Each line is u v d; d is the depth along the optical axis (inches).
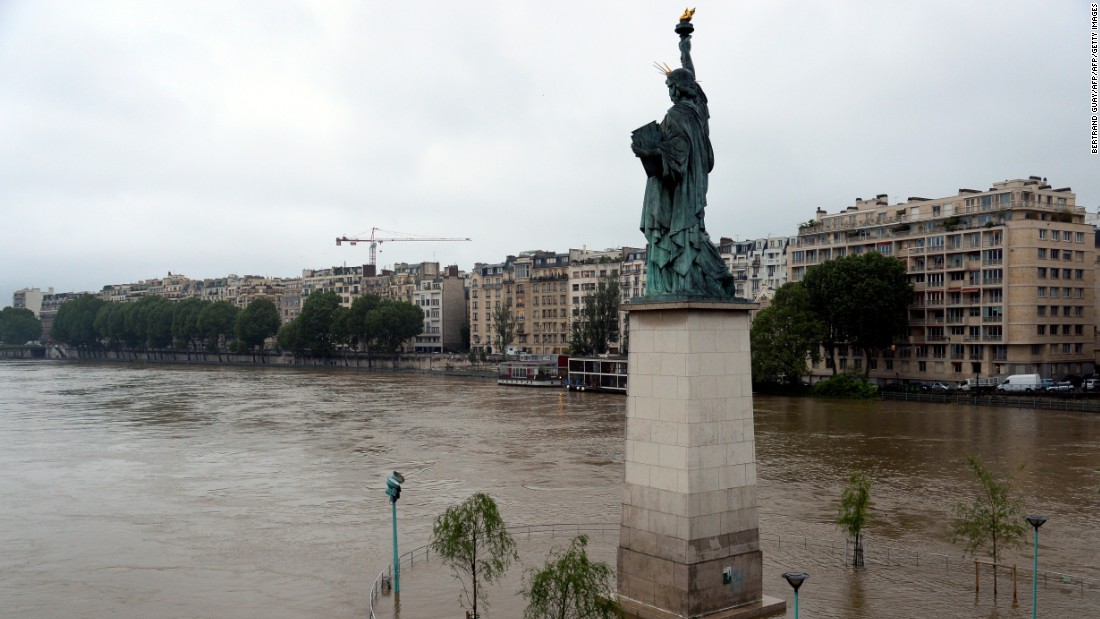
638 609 1632.6
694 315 1589.6
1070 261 6397.6
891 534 2507.4
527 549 2377.0
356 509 2972.4
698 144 1683.1
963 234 6496.1
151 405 6530.5
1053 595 1925.4
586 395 7155.5
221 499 3157.0
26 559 2432.3
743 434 1658.5
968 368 6496.1
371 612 1823.3
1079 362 6481.3
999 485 2255.2
